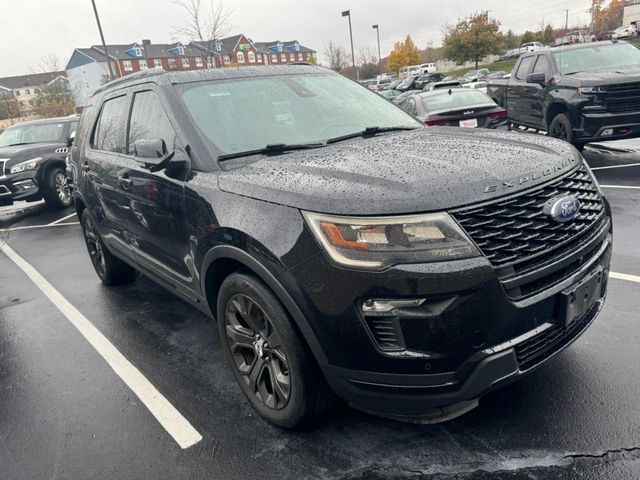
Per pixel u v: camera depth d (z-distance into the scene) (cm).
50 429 295
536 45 5456
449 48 4988
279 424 267
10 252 727
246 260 245
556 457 234
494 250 209
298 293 223
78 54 7412
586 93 808
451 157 244
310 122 331
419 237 203
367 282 205
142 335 403
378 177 225
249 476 243
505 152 250
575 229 234
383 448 251
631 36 4825
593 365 300
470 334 205
